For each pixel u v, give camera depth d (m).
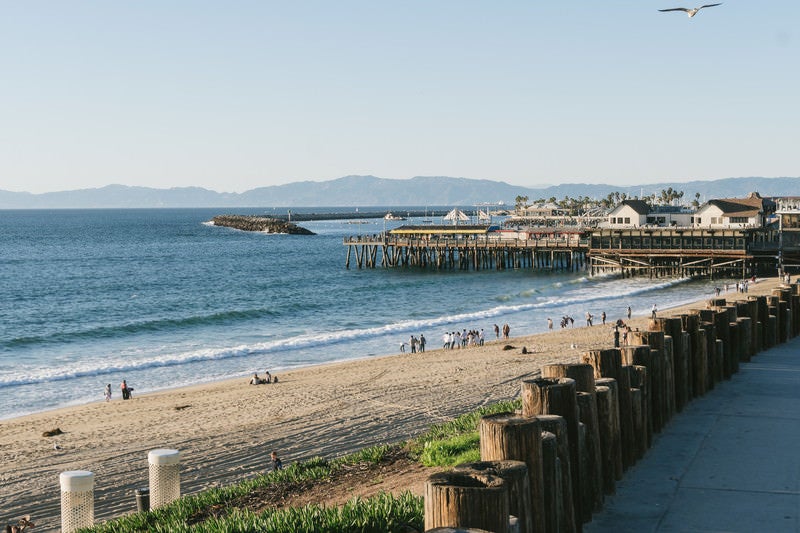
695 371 15.57
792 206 108.38
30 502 21.59
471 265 130.00
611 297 82.50
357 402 33.00
